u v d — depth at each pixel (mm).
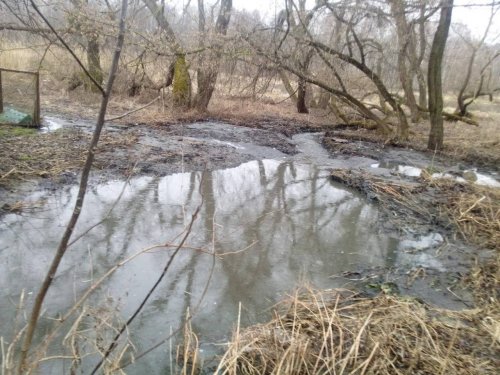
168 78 15047
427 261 6020
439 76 12359
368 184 9008
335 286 5230
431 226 7203
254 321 4438
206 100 15320
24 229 5895
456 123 18156
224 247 6043
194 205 7395
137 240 5961
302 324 4199
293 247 6254
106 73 13875
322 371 3617
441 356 3787
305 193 8688
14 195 6766
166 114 14227
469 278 5504
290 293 4992
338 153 12023
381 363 3635
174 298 4742
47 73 16172
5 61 15266
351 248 6348
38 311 1813
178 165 9242
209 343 4051
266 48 12711
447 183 9219
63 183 7461
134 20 12031
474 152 12828
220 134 12680
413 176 9961
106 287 4809
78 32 9164
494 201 8078
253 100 15992
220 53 12844
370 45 15633
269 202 8016
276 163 10625
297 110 18672
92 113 13117
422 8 12594
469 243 6621
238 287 5074
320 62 15102
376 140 13883
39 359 2145
